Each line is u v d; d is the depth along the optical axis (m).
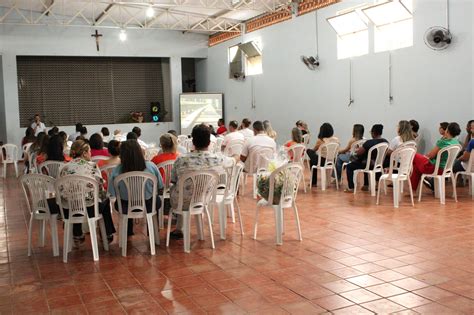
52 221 4.56
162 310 3.20
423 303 3.16
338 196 7.20
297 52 12.01
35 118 14.16
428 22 8.40
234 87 15.28
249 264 4.11
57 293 3.59
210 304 3.27
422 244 4.51
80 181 4.30
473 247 4.37
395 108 9.26
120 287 3.66
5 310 3.30
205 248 4.66
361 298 3.28
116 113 16.55
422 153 8.76
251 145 7.19
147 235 5.24
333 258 4.19
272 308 3.17
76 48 15.10
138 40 15.88
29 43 14.51
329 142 7.88
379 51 9.52
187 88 18.00
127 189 4.42
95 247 4.38
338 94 10.73
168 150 5.45
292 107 12.41
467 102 7.82
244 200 7.20
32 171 7.84
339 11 10.51
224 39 15.69
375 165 7.11
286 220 5.72
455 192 6.49
